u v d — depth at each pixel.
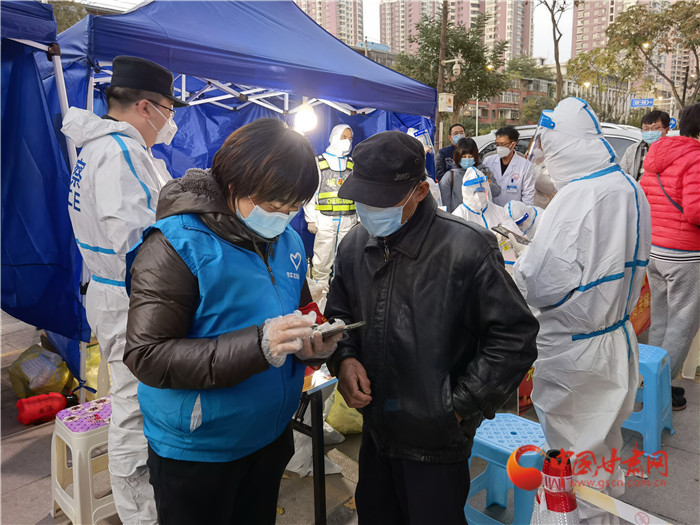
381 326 1.39
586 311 1.82
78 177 1.98
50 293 2.95
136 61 2.01
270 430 1.33
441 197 5.04
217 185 1.20
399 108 4.91
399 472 1.47
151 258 1.12
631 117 41.09
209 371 1.05
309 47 4.43
